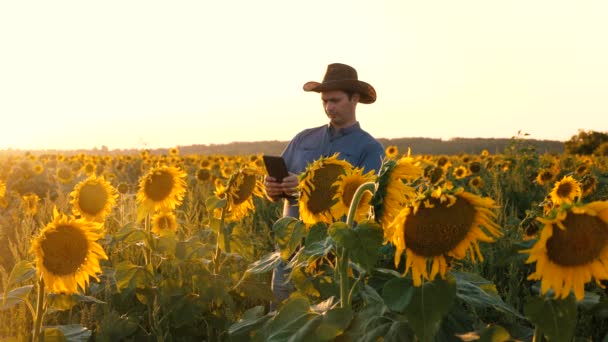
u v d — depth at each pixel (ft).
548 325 6.09
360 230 6.93
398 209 6.86
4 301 9.31
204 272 13.04
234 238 13.34
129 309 13.69
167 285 12.98
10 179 32.50
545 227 5.59
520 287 14.42
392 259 8.63
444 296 6.18
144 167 55.06
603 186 28.89
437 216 6.03
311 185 8.73
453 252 6.12
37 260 9.23
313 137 15.55
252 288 12.70
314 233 8.75
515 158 45.68
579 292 5.67
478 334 6.51
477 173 43.24
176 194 14.25
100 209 15.51
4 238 19.67
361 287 8.13
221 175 47.78
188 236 16.99
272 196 13.47
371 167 14.57
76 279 9.57
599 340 11.05
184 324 13.05
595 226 5.60
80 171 50.75
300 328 7.06
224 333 12.80
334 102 14.78
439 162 51.88
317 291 8.93
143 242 13.84
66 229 9.37
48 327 9.89
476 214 6.06
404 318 6.95
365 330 6.92
